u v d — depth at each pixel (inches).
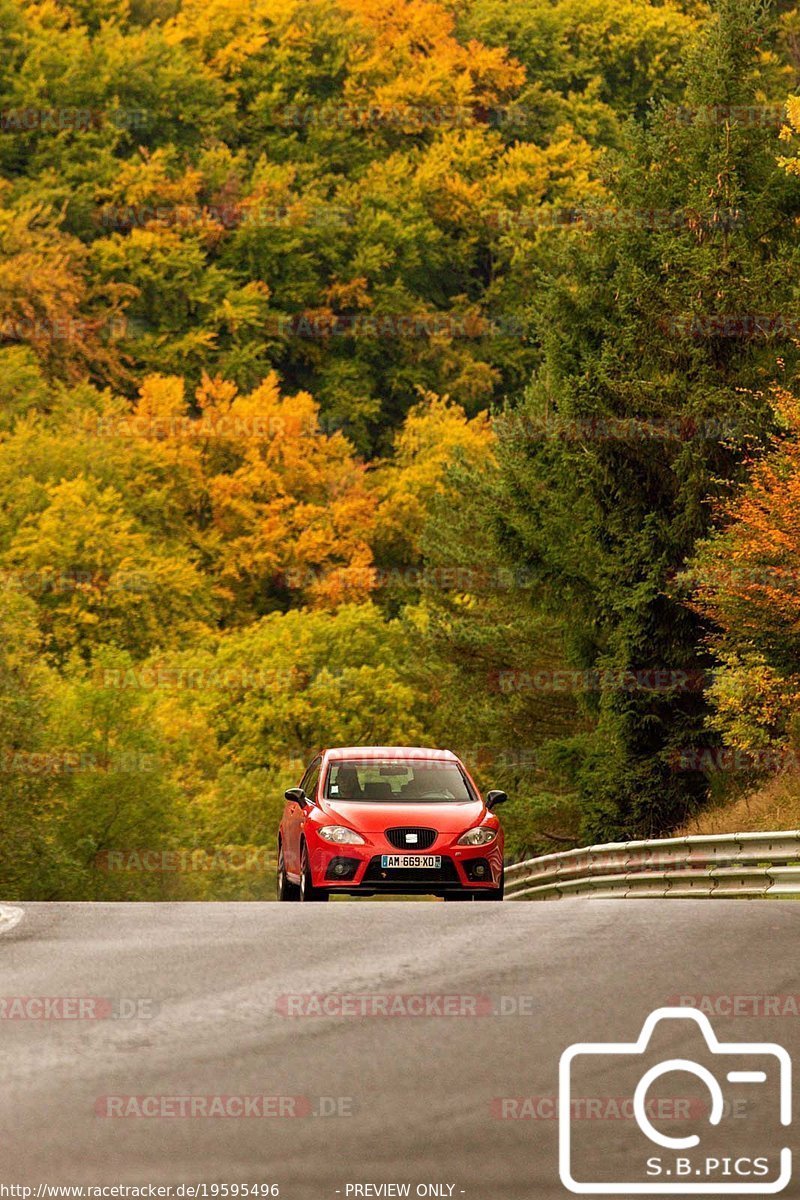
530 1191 1005.2
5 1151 1079.0
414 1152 1081.4
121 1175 1027.9
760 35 6363.2
